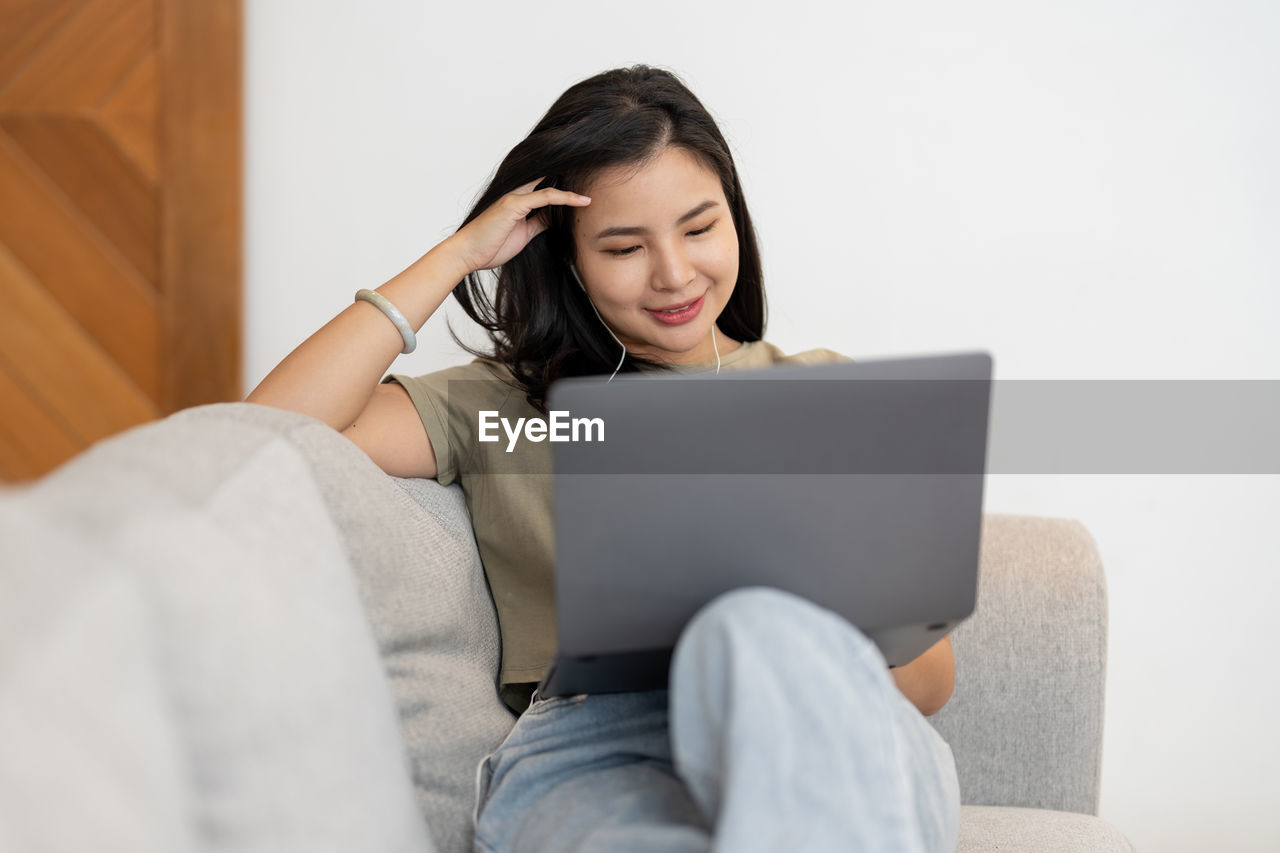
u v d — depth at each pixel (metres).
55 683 0.47
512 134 1.89
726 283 1.16
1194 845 1.91
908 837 0.65
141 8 1.92
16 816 0.43
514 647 1.08
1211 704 1.89
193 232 1.96
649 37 1.85
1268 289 1.81
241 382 1.99
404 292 1.10
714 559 0.74
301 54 1.92
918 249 1.86
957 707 1.18
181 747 0.55
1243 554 1.87
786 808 0.62
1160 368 1.85
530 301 1.23
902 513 0.76
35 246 2.00
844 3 1.82
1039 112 1.82
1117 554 1.90
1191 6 1.77
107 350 2.01
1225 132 1.79
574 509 0.72
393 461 1.10
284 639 0.63
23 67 1.96
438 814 0.90
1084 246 1.84
